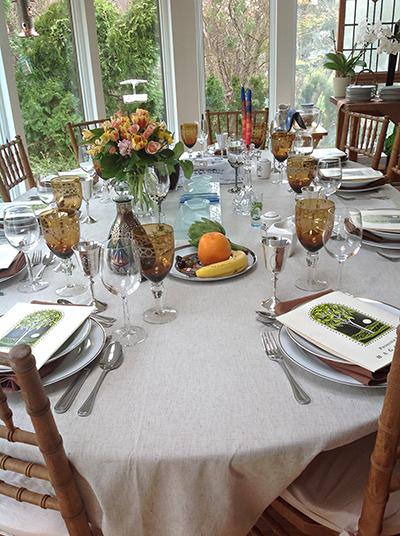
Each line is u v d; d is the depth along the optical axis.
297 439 0.75
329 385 0.85
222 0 4.05
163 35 4.09
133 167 1.62
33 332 0.97
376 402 0.81
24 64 3.44
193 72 4.10
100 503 0.77
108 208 1.94
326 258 1.37
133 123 1.62
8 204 1.90
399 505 0.93
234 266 1.26
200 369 0.91
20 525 0.95
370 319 0.97
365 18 4.11
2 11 3.05
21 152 2.67
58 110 3.75
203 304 1.14
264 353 0.95
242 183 2.13
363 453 1.04
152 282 1.11
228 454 0.73
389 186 2.02
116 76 4.06
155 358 0.94
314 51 4.23
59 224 1.24
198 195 1.94
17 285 1.29
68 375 0.88
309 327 0.95
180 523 0.78
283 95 4.25
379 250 1.41
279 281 1.24
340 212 1.22
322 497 0.95
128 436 0.76
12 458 0.81
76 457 0.75
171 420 0.79
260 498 0.80
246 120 2.24
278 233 1.39
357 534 0.88
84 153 2.16
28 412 0.69
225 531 0.80
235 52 4.19
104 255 0.99
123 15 3.95
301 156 1.89
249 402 0.82
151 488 0.75
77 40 3.80
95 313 1.12
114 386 0.87
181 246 1.46
